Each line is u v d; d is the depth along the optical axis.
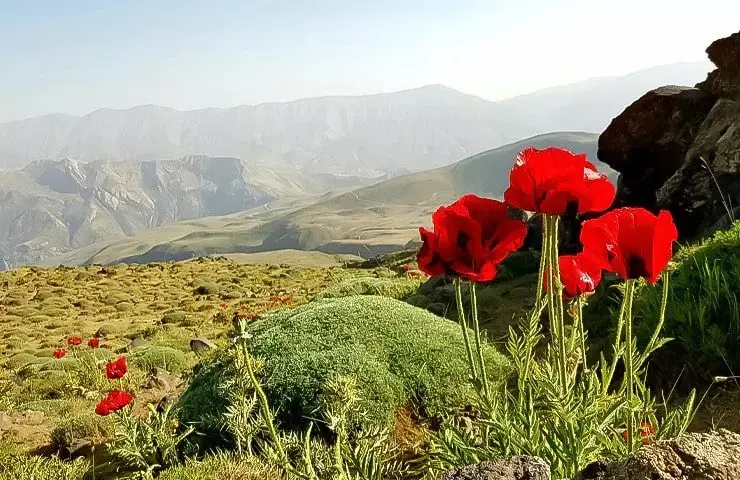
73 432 6.63
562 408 1.84
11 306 31.38
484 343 5.23
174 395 7.47
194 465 3.79
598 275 2.11
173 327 21.77
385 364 4.82
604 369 1.98
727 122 8.88
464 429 2.60
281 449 2.56
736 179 8.23
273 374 4.66
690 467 1.43
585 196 1.74
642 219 1.74
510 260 10.03
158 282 40.12
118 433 3.71
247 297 32.97
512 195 1.83
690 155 9.16
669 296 4.31
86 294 34.91
